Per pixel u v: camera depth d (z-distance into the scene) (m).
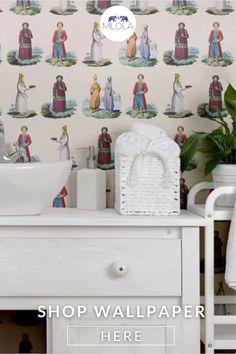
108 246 1.63
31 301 1.64
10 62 2.06
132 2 2.07
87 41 2.07
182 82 2.08
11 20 2.06
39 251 1.63
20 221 1.62
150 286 1.63
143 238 1.64
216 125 2.09
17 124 2.06
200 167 2.09
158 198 1.75
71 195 2.07
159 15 2.08
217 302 1.98
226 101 1.85
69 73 2.07
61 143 2.07
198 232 1.64
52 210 1.91
